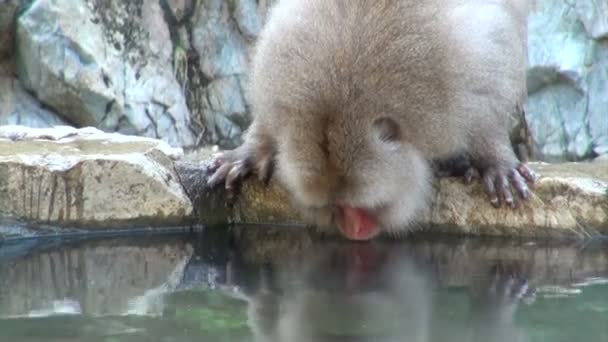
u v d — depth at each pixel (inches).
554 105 586.6
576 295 262.5
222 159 388.2
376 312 244.2
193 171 382.3
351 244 346.9
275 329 226.2
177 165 382.9
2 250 332.8
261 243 348.8
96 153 370.9
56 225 355.9
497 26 361.7
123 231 364.2
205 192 380.5
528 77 589.0
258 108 361.1
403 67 319.0
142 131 573.0
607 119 581.6
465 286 277.7
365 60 311.9
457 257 323.6
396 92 318.0
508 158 366.6
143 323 230.8
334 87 308.3
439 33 329.4
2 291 270.7
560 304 251.4
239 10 601.6
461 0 354.3
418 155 338.3
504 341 214.1
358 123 311.3
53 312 242.8
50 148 381.1
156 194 365.4
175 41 597.9
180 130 585.3
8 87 558.9
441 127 335.0
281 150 333.7
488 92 354.0
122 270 301.3
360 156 313.9
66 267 305.7
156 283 281.6
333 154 311.3
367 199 320.5
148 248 338.3
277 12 346.9
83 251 331.6
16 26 552.7
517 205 358.9
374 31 316.5
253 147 382.0
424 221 368.5
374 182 319.0
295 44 320.8
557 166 404.2
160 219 367.9
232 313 243.3
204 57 601.6
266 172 378.9
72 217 357.4
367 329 227.3
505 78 363.9
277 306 251.4
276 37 333.4
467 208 365.1
